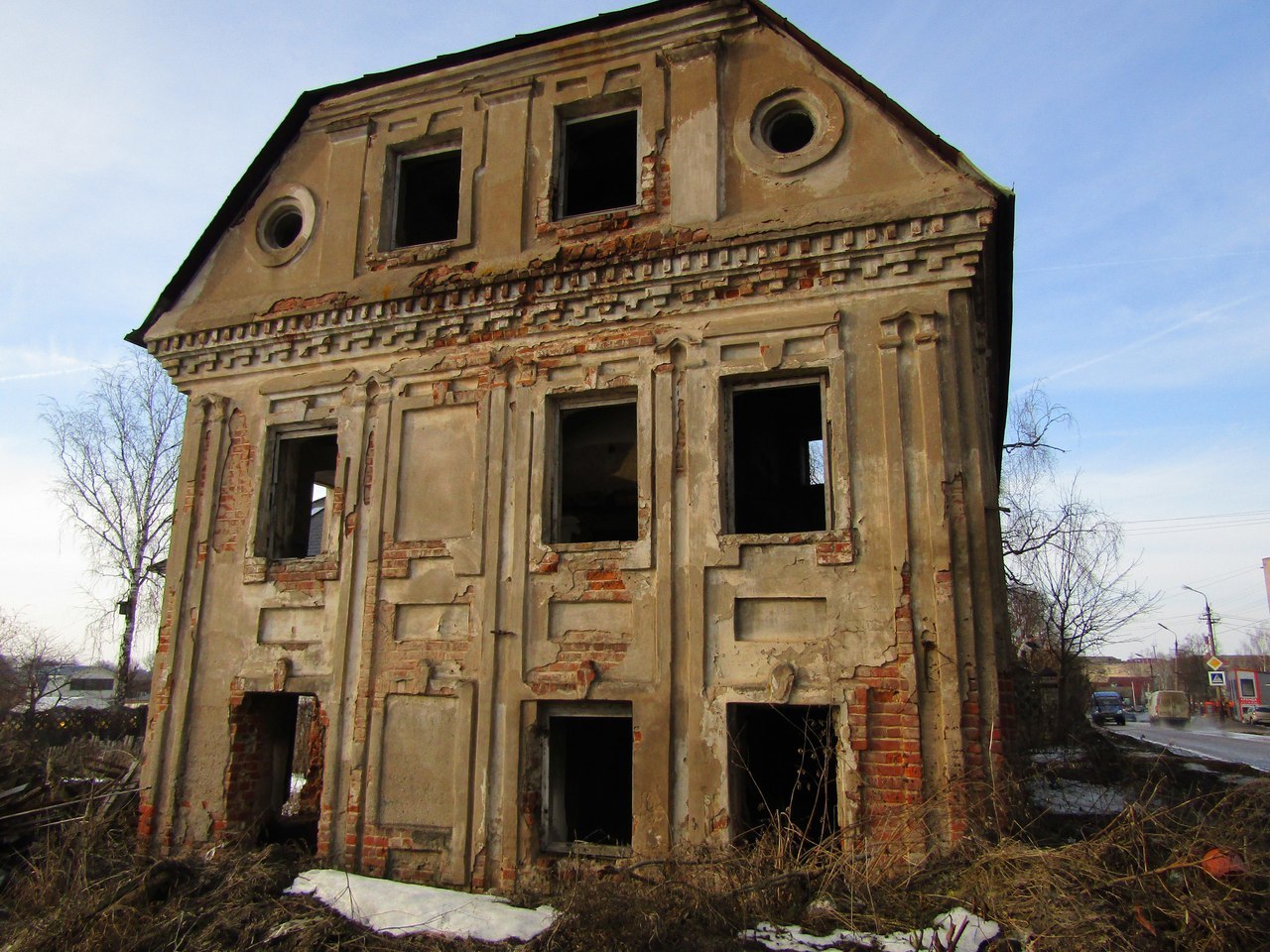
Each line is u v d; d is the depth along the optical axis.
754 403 11.60
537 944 5.74
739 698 7.42
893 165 8.17
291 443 10.07
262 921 6.54
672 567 7.87
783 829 7.09
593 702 7.97
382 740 8.49
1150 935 5.26
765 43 9.01
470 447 8.93
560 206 9.57
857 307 7.91
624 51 9.48
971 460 7.32
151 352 10.56
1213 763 12.06
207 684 9.34
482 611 8.39
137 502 29.25
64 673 44.81
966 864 6.30
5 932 6.93
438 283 9.32
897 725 7.01
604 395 8.70
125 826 9.32
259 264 10.51
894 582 7.24
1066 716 18.81
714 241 8.31
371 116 10.48
